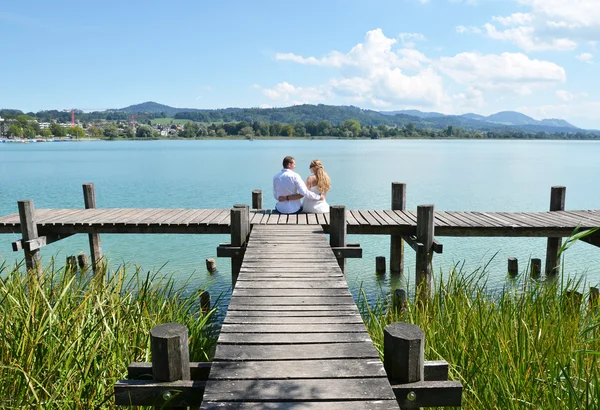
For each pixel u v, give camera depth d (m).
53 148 123.69
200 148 114.44
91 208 11.20
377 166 49.12
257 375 3.12
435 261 12.50
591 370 3.20
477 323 4.43
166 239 15.47
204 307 7.62
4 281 4.85
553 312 4.72
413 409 2.90
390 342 2.94
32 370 3.35
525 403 3.25
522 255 13.25
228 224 8.87
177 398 2.89
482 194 26.84
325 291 5.07
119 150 104.75
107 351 3.82
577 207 22.19
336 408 2.73
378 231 8.86
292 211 10.27
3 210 20.81
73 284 5.58
